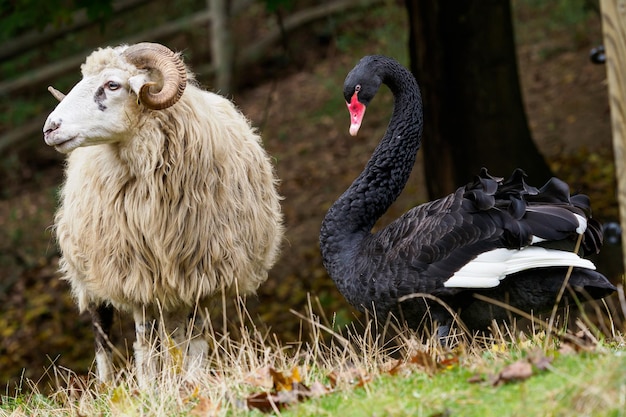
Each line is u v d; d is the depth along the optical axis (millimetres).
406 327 6773
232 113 8672
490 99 12758
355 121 7227
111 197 7883
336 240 7062
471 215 6320
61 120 7500
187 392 6453
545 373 5230
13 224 19188
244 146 8461
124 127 7617
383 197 7168
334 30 24625
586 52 20891
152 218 7824
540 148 17531
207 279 8078
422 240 6367
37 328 15508
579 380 4699
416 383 5457
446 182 12938
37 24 14117
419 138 7289
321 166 19328
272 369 5844
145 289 8016
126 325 12812
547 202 6570
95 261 8094
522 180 6633
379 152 7195
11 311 16172
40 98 23203
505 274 6164
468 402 4949
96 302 8922
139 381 7230
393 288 6477
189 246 7945
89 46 24375
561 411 4496
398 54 22453
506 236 6207
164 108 7445
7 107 22922
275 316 14289
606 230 11438
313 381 6117
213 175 7977
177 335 8273
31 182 21156
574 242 6469
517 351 5902
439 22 12641
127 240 7941
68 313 15789
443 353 6035
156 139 7707
